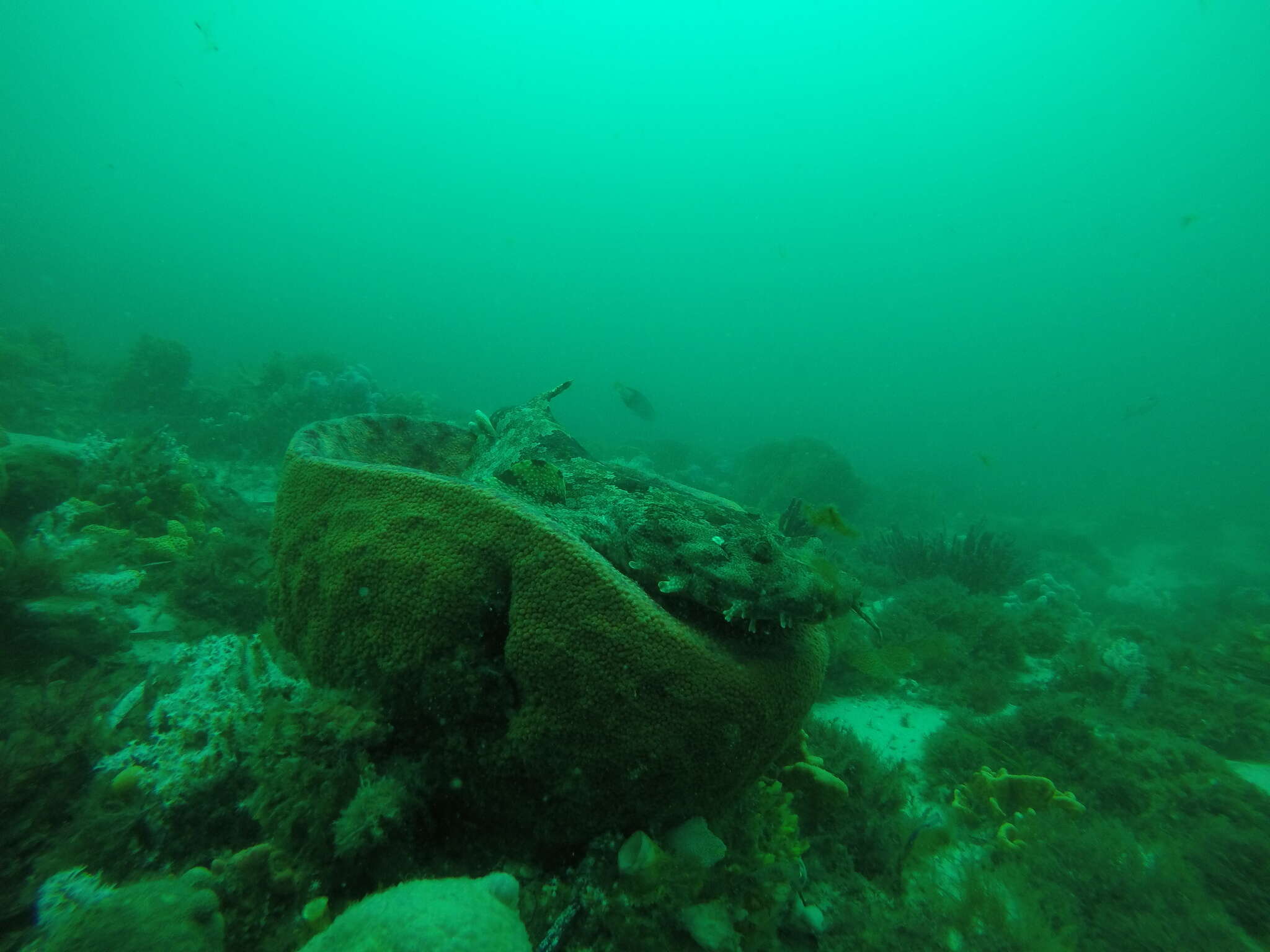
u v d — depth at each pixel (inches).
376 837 80.4
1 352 545.3
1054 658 238.1
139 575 188.1
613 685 80.0
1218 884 121.0
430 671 85.8
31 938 79.0
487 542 86.4
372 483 98.6
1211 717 192.7
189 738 99.9
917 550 378.0
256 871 80.7
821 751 149.9
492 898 65.6
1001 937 104.2
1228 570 631.2
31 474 213.6
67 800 95.7
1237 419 2832.2
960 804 147.7
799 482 713.6
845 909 108.3
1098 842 124.0
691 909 87.5
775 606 85.0
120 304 2247.8
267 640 115.0
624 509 109.0
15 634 145.4
